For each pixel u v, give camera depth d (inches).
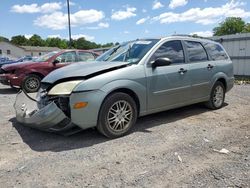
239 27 2372.0
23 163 151.4
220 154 161.8
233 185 126.8
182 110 265.0
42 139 188.1
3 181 132.7
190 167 145.3
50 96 177.9
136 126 214.4
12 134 198.5
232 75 283.9
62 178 134.6
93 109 175.0
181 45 233.3
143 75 197.9
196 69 238.4
